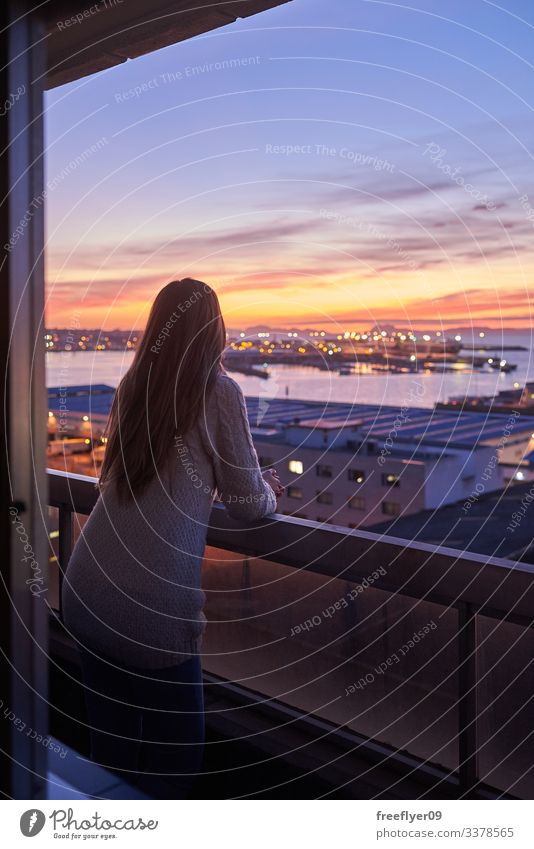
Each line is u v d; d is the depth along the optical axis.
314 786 1.63
